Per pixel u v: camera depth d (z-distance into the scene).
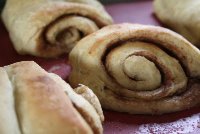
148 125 0.24
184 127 0.24
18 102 0.19
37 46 0.31
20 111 0.18
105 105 0.26
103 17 0.33
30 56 0.32
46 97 0.19
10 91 0.19
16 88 0.19
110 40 0.26
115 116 0.25
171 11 0.35
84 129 0.18
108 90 0.26
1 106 0.18
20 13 0.32
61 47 0.32
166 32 0.26
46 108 0.18
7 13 0.34
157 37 0.26
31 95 0.19
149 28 0.26
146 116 0.25
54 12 0.31
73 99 0.19
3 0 0.38
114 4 0.40
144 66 0.25
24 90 0.19
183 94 0.26
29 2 0.33
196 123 0.24
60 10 0.31
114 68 0.25
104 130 0.24
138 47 0.26
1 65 0.30
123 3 0.40
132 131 0.24
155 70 0.25
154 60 0.25
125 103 0.25
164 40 0.26
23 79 0.20
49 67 0.30
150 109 0.25
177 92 0.26
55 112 0.18
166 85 0.25
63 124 0.18
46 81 0.19
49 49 0.31
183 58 0.26
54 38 0.31
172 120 0.25
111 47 0.26
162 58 0.26
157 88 0.25
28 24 0.31
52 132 0.18
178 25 0.34
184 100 0.26
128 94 0.25
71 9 0.31
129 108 0.25
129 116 0.25
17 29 0.32
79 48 0.27
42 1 0.32
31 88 0.19
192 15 0.32
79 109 0.19
